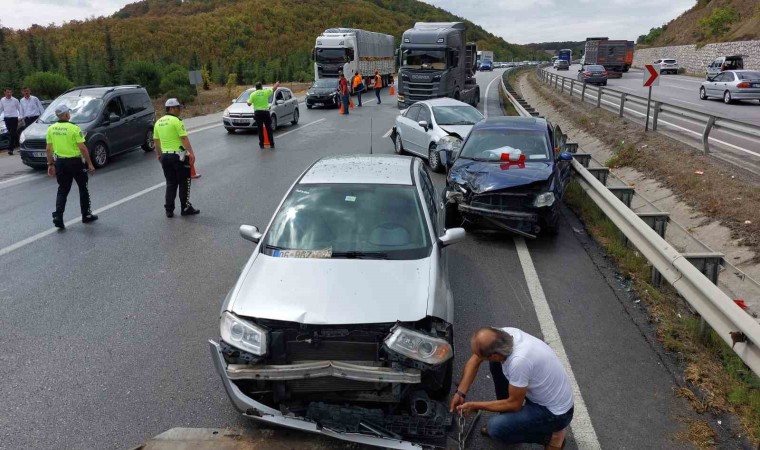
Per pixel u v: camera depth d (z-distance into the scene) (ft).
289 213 16.44
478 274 22.61
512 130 30.99
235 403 12.51
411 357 11.98
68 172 28.27
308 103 94.27
